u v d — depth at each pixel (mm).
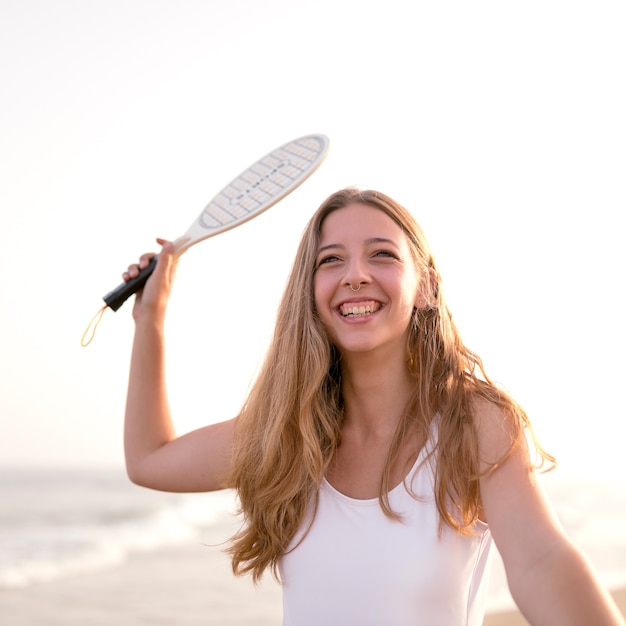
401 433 2314
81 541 22953
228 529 25828
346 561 2205
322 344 2459
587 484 53219
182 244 2877
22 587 14750
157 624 10930
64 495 40969
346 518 2248
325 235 2449
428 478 2221
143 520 28969
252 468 2512
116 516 30391
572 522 23406
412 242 2434
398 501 2209
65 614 12242
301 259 2543
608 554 15531
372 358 2373
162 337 2834
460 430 2199
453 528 2156
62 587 14664
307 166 2850
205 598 12633
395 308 2316
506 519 2010
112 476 59469
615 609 1784
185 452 2699
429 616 2137
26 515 30344
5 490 43938
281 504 2357
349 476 2338
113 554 19656
